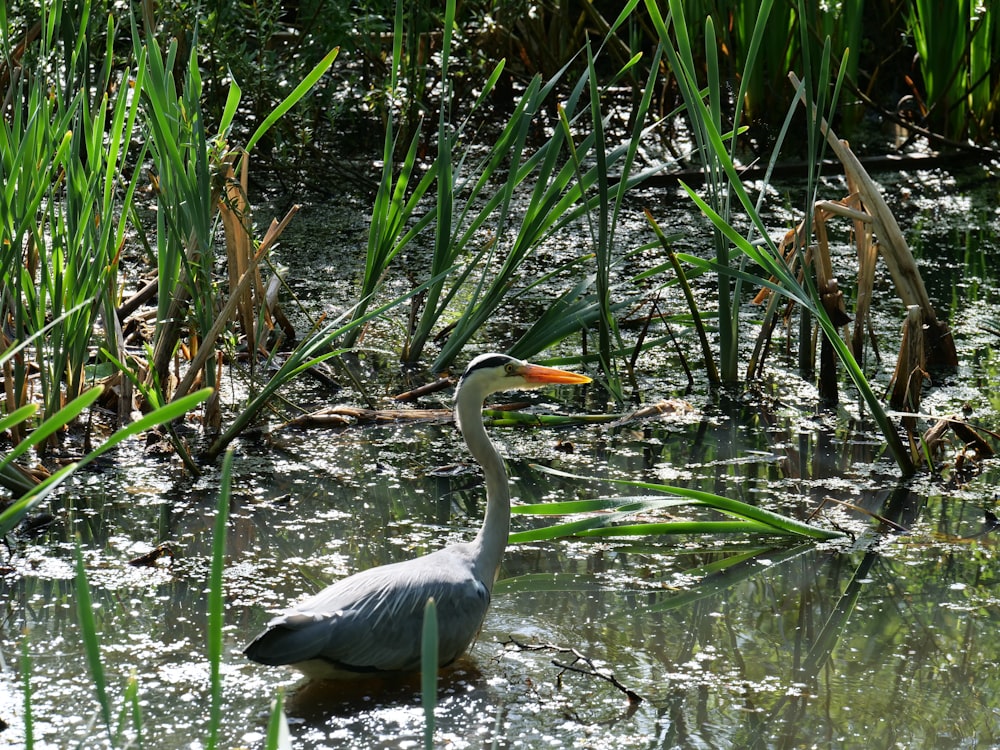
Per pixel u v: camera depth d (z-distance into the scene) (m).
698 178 20.14
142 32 17.36
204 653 7.65
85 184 10.48
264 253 11.28
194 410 11.85
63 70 14.74
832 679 7.53
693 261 11.69
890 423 10.54
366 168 20.34
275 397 12.30
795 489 10.35
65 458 10.67
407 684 7.41
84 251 10.45
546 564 9.21
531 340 13.01
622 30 24.16
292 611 7.21
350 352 13.73
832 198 19.45
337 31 18.69
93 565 8.84
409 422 11.92
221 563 4.39
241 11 18.12
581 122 22.59
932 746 6.79
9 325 12.16
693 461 10.99
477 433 8.19
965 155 21.75
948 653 7.86
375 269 13.20
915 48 24.25
